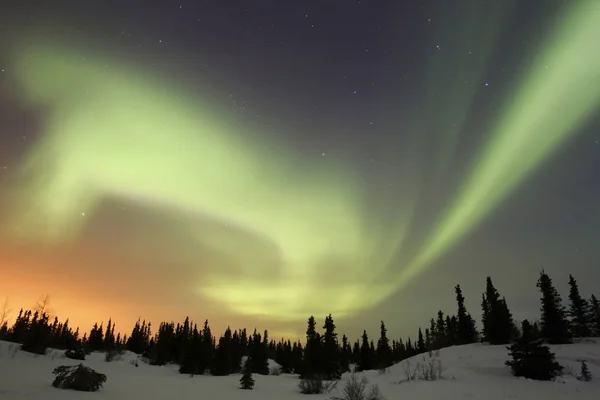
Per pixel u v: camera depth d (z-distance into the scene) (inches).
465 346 1551.4
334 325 1339.8
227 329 1872.5
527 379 807.7
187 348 1608.0
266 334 2881.4
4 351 1211.2
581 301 1835.6
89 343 2265.0
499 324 1499.8
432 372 933.8
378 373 1253.7
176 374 1400.1
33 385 618.5
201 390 762.2
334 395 714.8
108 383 776.3
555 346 1239.5
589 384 733.3
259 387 909.8
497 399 591.5
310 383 792.3
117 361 1530.5
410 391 690.8
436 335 2379.4
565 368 885.8
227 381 1110.4
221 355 1514.5
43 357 1267.2
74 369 641.6
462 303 2078.0
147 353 1984.5
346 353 2657.5
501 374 885.8
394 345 2925.7
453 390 693.3
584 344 1266.0
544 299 1462.8
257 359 1683.1
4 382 637.9
